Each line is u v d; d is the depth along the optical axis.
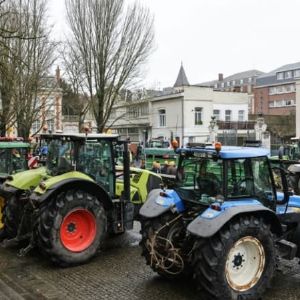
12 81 13.30
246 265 5.90
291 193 7.11
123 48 27.52
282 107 78.44
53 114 24.34
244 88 89.62
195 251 5.71
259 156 6.21
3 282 6.71
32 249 8.54
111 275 7.01
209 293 5.64
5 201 8.98
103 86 27.06
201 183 6.34
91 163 8.20
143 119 46.62
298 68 75.56
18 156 11.32
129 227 8.59
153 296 6.10
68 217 7.55
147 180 9.73
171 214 6.58
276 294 6.14
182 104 42.09
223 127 41.22
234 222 5.75
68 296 6.12
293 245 6.29
